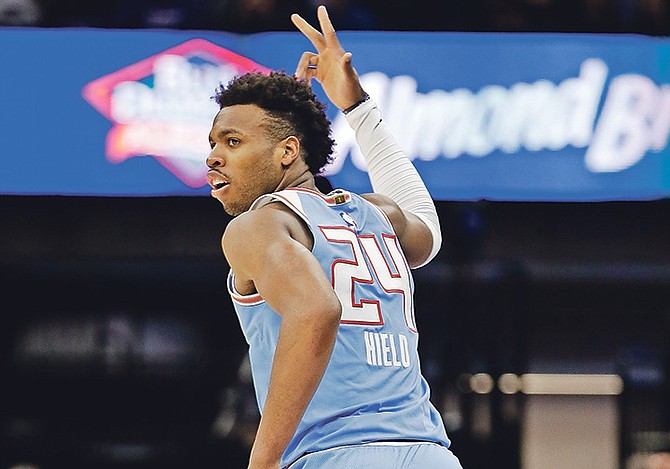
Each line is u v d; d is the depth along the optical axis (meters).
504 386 14.48
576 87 14.08
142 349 15.91
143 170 13.71
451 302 15.04
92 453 14.68
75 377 15.58
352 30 15.31
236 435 14.57
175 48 13.79
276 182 5.53
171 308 16.41
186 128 13.77
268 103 5.50
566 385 16.61
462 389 14.57
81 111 13.68
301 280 4.78
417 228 6.23
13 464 14.66
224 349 16.22
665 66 14.11
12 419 15.27
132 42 13.76
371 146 6.80
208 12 15.33
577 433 16.44
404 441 5.15
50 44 13.69
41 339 15.90
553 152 14.05
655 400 15.30
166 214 15.38
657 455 14.44
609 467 16.34
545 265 16.20
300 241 5.16
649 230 15.70
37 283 16.22
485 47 14.07
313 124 5.61
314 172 5.73
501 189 14.01
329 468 5.01
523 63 14.07
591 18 15.75
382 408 5.19
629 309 16.91
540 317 16.98
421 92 14.01
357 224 5.56
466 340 14.85
